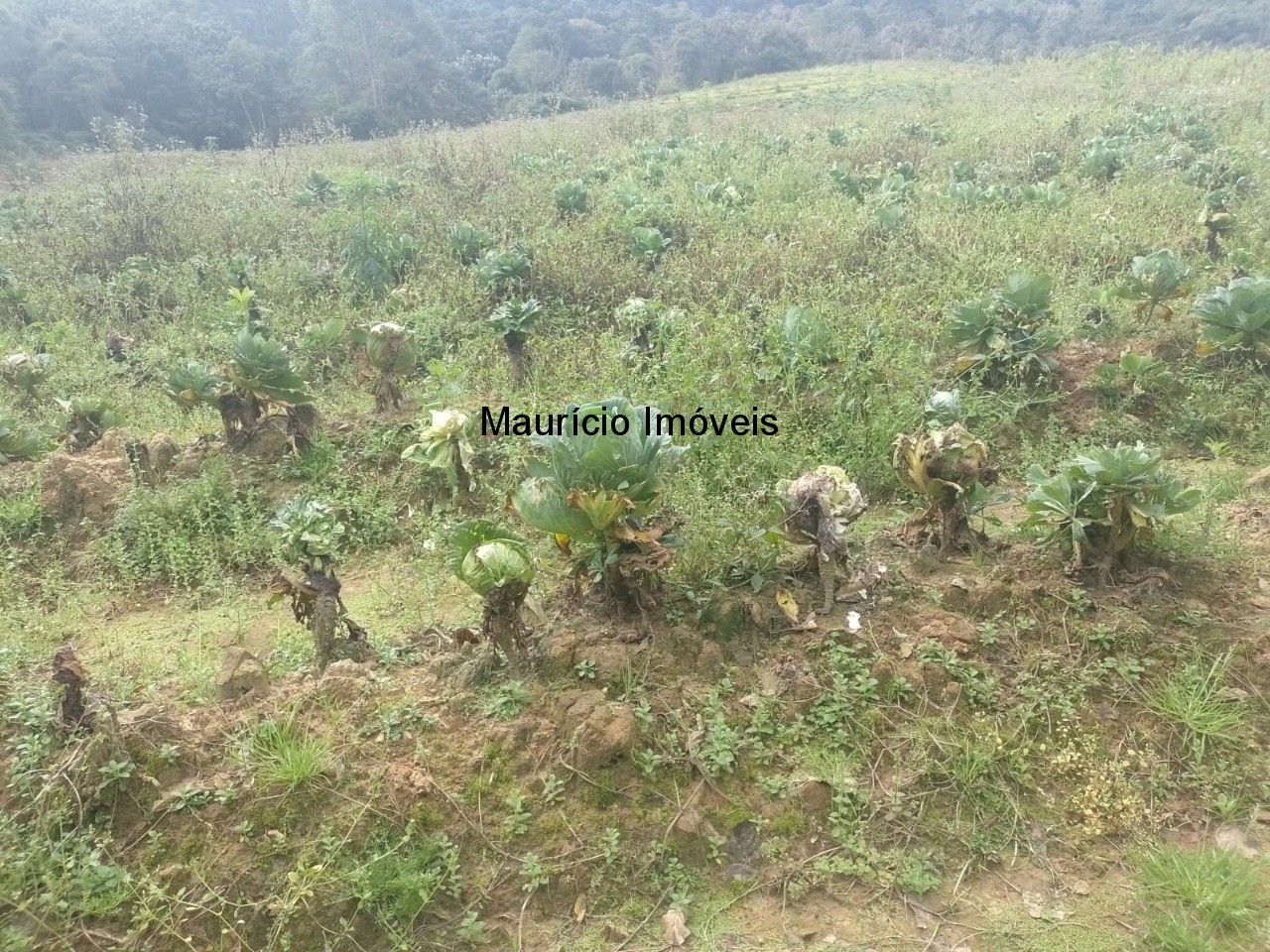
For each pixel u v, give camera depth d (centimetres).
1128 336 800
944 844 366
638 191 1309
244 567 607
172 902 333
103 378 922
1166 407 711
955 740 393
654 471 405
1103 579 459
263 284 1111
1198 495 449
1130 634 430
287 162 1880
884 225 1090
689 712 397
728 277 983
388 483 669
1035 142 1508
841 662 422
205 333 1015
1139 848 365
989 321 727
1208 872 345
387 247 1100
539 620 422
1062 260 984
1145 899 345
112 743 364
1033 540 507
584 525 397
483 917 340
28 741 374
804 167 1452
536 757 376
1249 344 717
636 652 418
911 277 960
